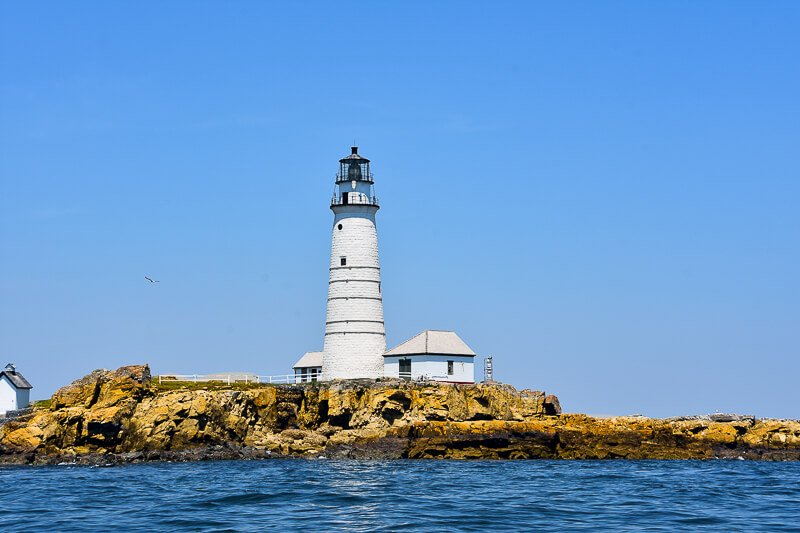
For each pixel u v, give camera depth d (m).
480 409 138.75
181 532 64.31
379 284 142.00
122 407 126.12
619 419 137.75
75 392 128.25
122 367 130.12
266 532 63.97
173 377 142.88
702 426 138.25
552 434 131.38
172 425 126.81
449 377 142.25
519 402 141.75
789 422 141.50
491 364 146.88
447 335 145.00
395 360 141.38
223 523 67.75
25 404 137.75
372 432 131.62
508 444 129.88
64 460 121.31
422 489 87.25
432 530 64.69
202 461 123.75
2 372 135.88
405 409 135.25
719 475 106.06
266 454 127.94
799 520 70.50
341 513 72.19
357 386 135.38
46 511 74.69
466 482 94.00
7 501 80.81
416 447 128.25
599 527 66.50
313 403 137.12
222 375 146.12
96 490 87.88
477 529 65.25
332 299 140.88
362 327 139.62
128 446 126.00
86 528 66.50
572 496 83.00
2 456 121.81
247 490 86.25
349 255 140.25
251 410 134.12
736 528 66.75
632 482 95.81
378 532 63.94
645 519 70.19
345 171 141.38
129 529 65.75
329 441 131.00
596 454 131.38
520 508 74.88
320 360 160.38
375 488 87.88
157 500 80.12
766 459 136.00
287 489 86.81
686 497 83.38
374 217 142.50
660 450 133.62
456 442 128.62
